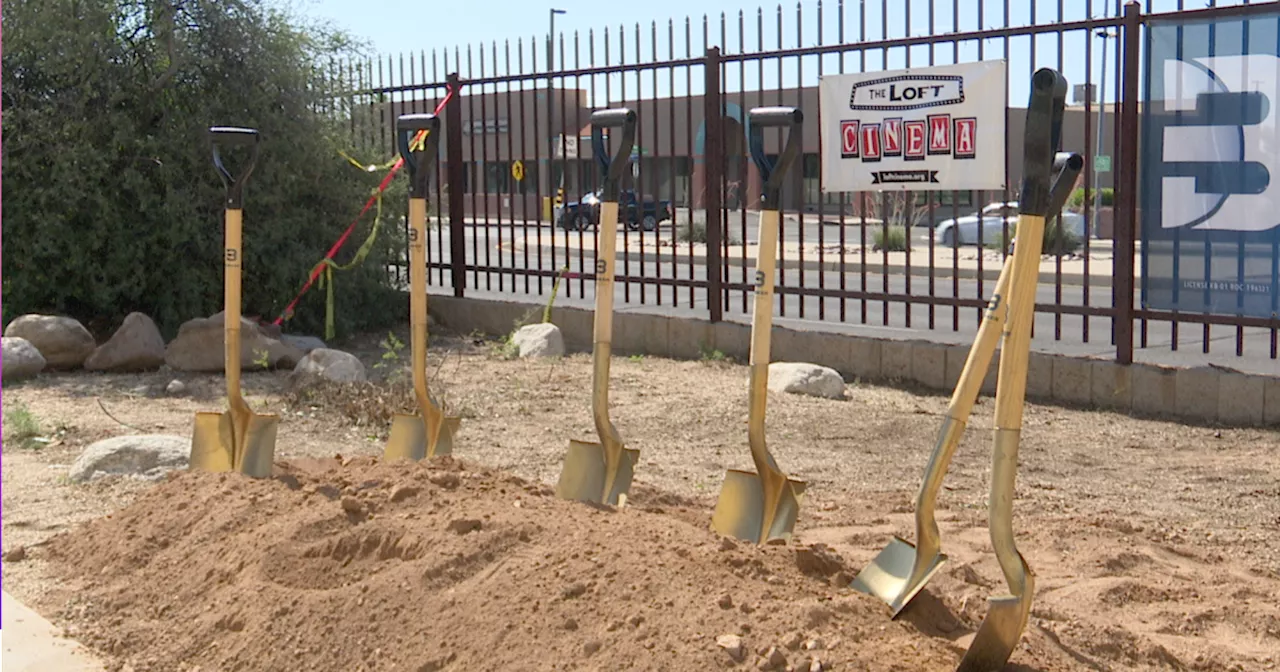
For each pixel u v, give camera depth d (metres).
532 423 8.83
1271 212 8.76
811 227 31.94
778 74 11.05
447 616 3.96
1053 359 9.85
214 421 6.04
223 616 4.38
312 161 13.05
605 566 4.00
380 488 5.16
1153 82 9.19
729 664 3.46
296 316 13.29
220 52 12.62
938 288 19.48
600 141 5.02
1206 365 9.49
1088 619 4.54
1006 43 9.74
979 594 4.74
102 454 6.77
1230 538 6.02
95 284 12.13
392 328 14.29
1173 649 4.29
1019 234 3.38
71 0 11.98
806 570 4.23
